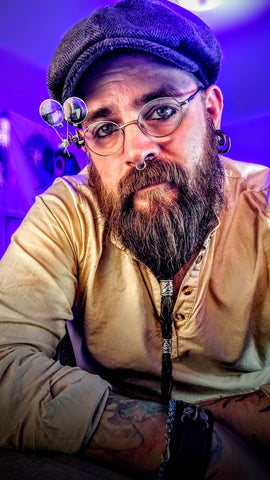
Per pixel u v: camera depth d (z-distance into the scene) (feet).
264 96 14.24
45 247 2.72
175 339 2.78
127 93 2.44
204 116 2.71
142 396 3.10
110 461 1.94
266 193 2.87
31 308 2.53
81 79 2.57
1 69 12.19
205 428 1.90
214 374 3.02
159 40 2.39
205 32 2.64
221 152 2.93
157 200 2.45
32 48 11.03
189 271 2.64
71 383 2.16
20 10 9.27
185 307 2.69
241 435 2.17
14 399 2.13
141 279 2.76
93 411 2.07
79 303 3.02
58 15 9.48
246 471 1.86
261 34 10.31
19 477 1.68
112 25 2.36
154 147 2.42
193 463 1.81
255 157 16.69
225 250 2.77
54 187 3.09
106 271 2.82
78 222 2.85
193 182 2.53
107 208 2.72
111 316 2.87
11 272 2.61
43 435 2.03
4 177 13.62
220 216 2.78
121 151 2.48
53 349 2.66
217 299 2.78
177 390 2.98
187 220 2.50
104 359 3.01
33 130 14.55
